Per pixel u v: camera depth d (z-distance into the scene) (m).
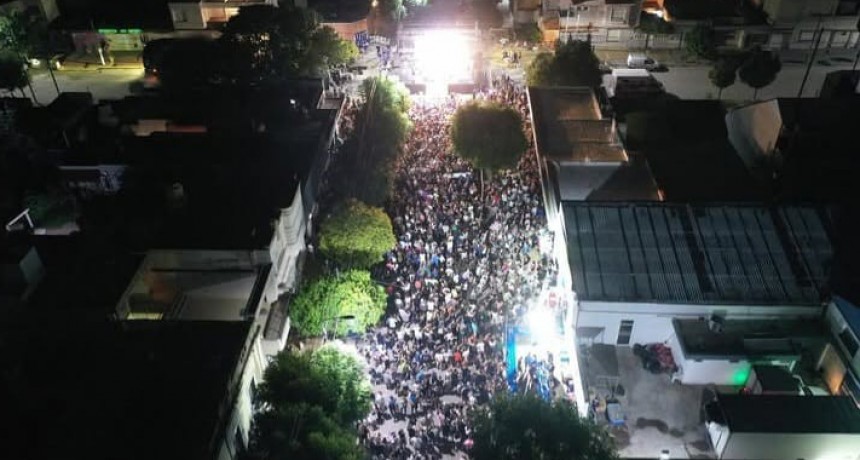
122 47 89.56
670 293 36.22
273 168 51.12
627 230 39.25
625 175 53.56
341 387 34.09
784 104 55.59
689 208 40.00
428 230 51.28
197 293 40.28
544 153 57.56
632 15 88.69
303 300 40.50
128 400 30.95
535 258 47.62
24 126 64.56
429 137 65.31
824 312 35.88
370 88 62.22
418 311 44.28
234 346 34.03
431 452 36.22
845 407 31.48
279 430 29.97
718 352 34.56
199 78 69.06
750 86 76.31
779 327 35.97
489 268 47.38
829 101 55.59
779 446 30.88
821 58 86.12
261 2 87.50
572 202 40.81
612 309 36.31
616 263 37.72
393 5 94.50
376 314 40.91
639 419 34.00
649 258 37.84
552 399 33.84
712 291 36.25
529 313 42.91
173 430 29.53
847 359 33.69
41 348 33.78
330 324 40.44
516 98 72.00
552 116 63.47
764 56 75.00
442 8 100.44
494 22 95.44
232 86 68.81
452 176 58.47
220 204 46.09
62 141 63.59
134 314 38.50
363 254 44.16
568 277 38.88
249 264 41.75
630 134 61.78
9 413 30.22
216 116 62.72
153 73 74.31
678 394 35.16
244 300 39.84
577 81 70.00
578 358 36.53
